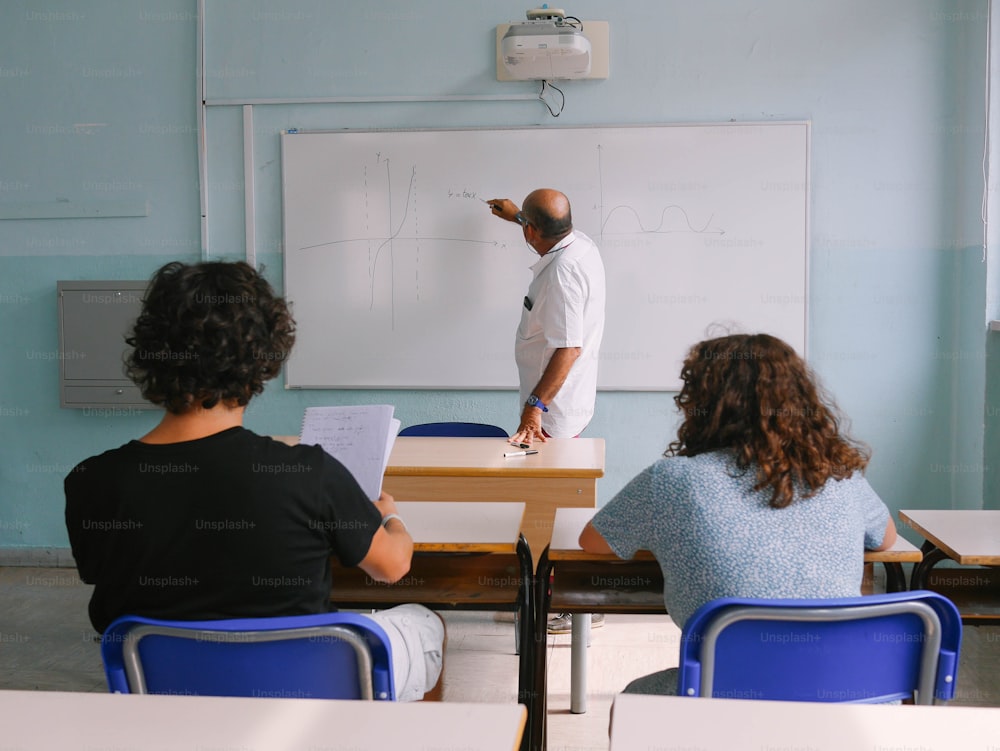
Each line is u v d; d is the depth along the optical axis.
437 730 1.03
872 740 0.99
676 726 1.02
